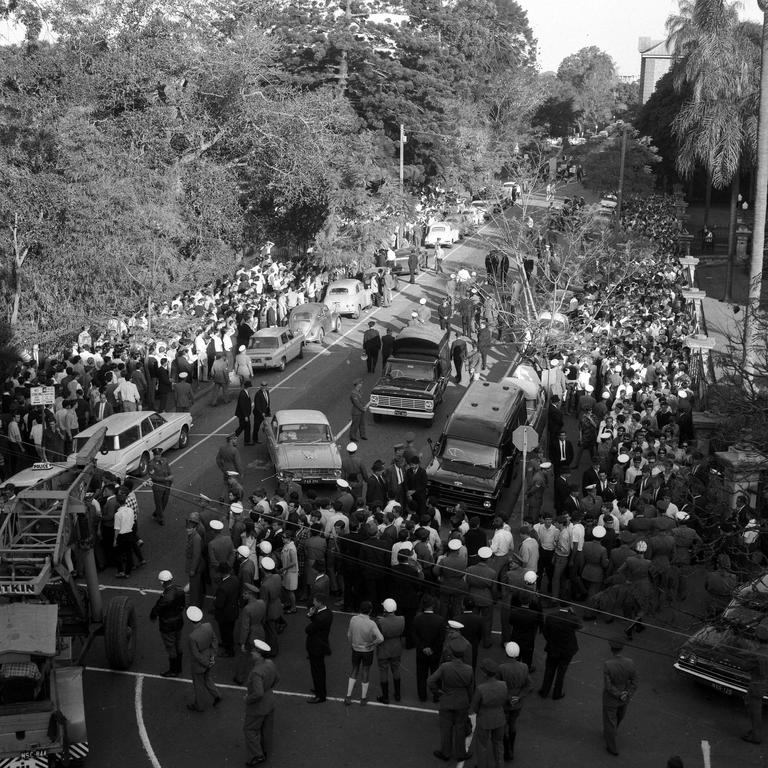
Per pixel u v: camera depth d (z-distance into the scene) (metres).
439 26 88.56
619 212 56.66
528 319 34.16
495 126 89.94
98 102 45.50
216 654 17.27
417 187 72.88
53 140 37.50
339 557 18.73
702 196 87.88
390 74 69.94
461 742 14.20
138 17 47.25
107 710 15.48
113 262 35.12
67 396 26.83
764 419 17.78
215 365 31.83
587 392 29.91
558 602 18.84
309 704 15.77
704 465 20.91
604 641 18.06
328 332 41.69
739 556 18.30
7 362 30.81
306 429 25.42
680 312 36.88
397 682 15.82
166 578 16.22
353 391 28.39
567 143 104.38
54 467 17.70
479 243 60.06
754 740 14.87
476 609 16.98
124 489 20.06
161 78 47.25
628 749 14.66
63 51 45.12
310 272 47.19
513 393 26.84
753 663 14.83
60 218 35.31
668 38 52.97
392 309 45.97
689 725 15.38
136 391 27.84
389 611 15.58
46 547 14.88
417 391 29.72
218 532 18.75
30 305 35.16
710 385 22.41
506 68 104.25
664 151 78.44
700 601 19.44
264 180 51.09
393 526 18.30
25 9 45.09
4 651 12.67
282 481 21.91
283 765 14.07
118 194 36.25
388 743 14.70
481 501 23.47
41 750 12.63
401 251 57.12
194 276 41.84
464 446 24.41
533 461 23.12
